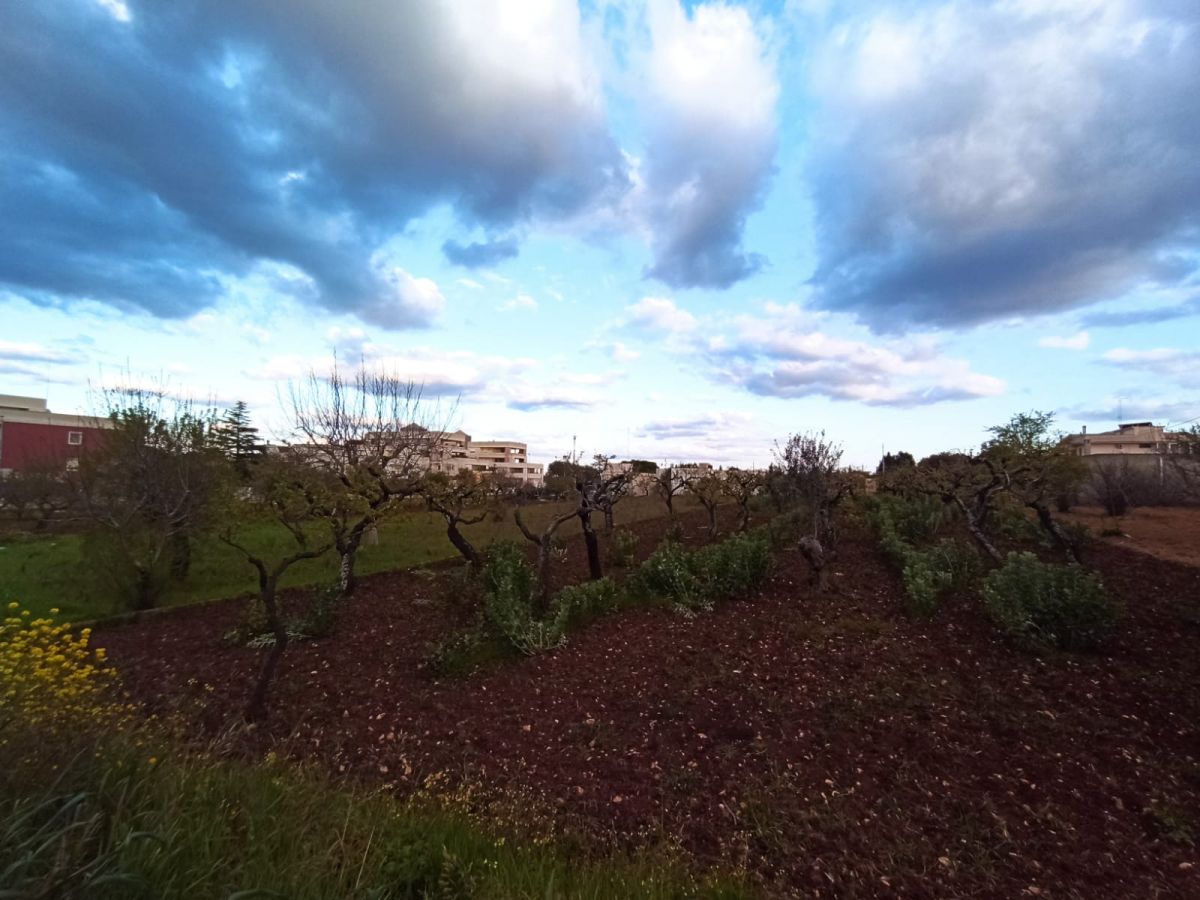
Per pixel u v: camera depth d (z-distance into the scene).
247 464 14.60
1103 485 15.64
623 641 7.68
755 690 6.07
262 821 2.90
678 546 10.83
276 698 6.46
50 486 18.72
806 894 3.42
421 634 8.39
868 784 4.48
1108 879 3.47
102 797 2.49
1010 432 11.60
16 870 1.81
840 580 9.64
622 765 4.91
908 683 5.97
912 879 3.52
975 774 4.53
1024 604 6.78
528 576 9.05
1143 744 4.75
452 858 3.12
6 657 4.15
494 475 18.47
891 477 16.42
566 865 3.51
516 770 4.87
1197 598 7.78
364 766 4.97
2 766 2.42
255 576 12.31
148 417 10.77
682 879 3.33
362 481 10.00
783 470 13.05
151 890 2.08
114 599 10.30
